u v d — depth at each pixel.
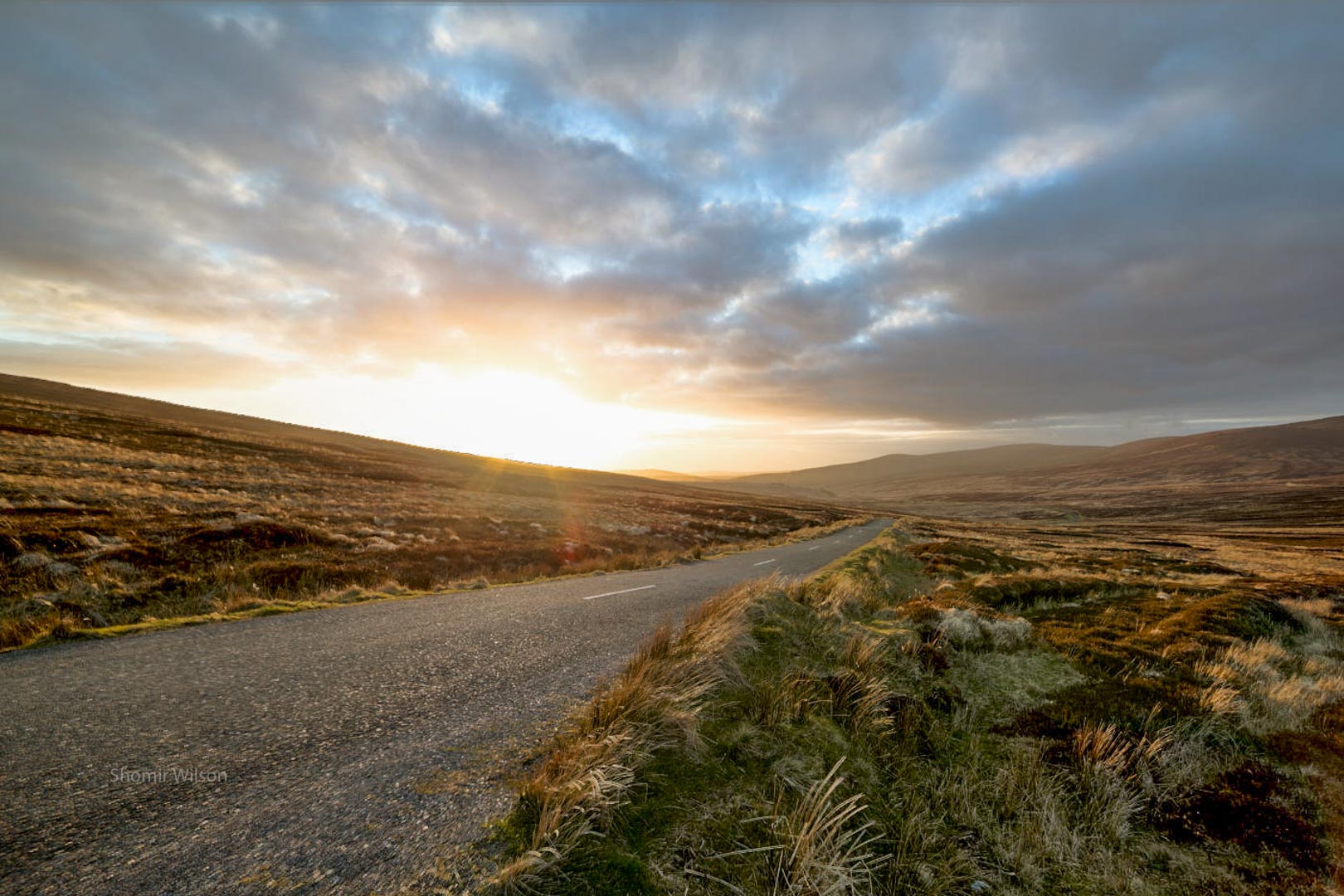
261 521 21.14
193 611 11.44
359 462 64.06
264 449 58.78
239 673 6.12
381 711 5.27
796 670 7.44
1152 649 10.29
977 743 7.09
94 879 2.84
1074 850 5.38
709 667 6.65
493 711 5.46
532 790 3.90
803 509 105.12
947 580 22.92
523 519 37.88
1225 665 9.46
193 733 4.56
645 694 5.33
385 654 7.16
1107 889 5.00
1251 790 6.36
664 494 100.31
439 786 4.00
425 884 3.04
